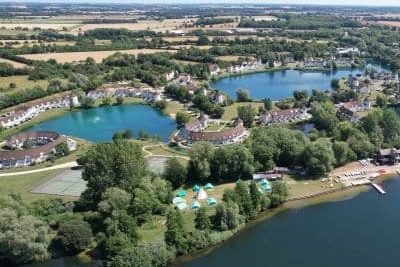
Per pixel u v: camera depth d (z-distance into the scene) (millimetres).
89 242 184875
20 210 191625
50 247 183500
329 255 182375
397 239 193000
